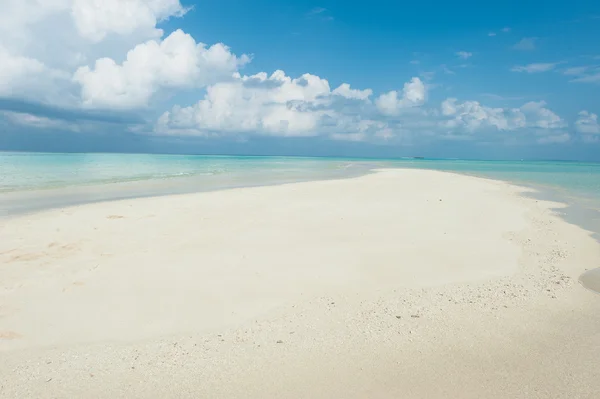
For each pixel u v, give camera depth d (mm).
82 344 5855
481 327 6336
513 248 11203
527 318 6660
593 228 14031
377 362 5340
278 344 5848
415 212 16047
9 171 36656
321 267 9242
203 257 9812
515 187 28703
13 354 5547
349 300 7492
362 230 12758
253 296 7621
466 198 20641
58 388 4766
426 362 5336
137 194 20594
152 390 4734
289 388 4770
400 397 4594
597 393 4617
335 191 22406
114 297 7453
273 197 19547
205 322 6590
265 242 11195
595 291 7930
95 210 15398
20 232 11789
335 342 5891
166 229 12484
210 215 14672
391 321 6570
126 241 11094
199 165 62281
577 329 6258
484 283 8406
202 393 4680
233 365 5281
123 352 5637
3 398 4539
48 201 17812
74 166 48344
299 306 7223
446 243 11469
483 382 4875
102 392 4695
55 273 8578
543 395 4605
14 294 7477
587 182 35156
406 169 54750
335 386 4809
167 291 7773
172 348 5754
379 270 9133
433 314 6832
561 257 10383
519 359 5387
